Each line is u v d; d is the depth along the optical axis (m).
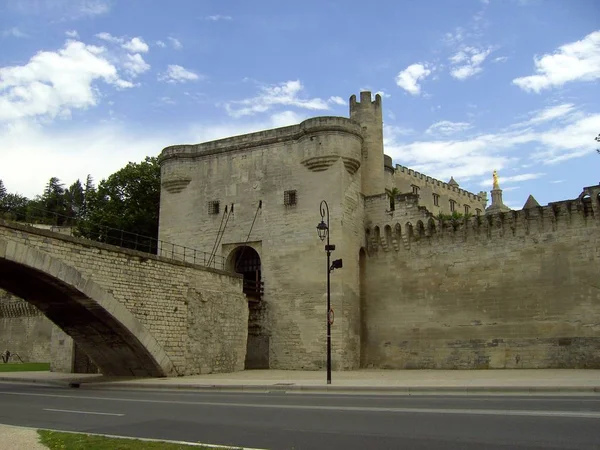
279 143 48.97
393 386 24.12
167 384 29.80
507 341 41.41
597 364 37.78
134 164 64.69
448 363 43.50
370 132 51.59
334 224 45.16
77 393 26.89
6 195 150.62
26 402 22.17
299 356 44.47
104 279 31.56
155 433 13.66
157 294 34.94
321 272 44.97
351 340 44.84
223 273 41.16
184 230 51.69
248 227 48.84
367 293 48.03
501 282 42.41
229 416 16.19
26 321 76.19
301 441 11.98
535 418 13.87
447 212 77.25
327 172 46.22
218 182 51.12
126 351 35.41
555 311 39.91
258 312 46.81
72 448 11.30
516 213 42.47
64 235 29.56
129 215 61.44
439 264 45.38
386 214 48.19
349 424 13.98
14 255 26.97
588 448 10.62
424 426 13.31
